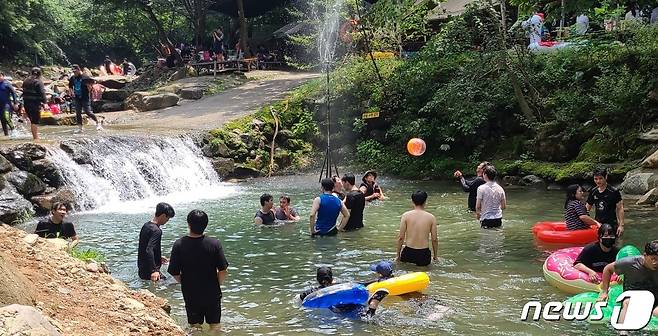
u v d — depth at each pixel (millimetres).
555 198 15023
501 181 17719
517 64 18719
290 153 21391
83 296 5836
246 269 9383
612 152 16219
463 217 12969
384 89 21078
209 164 18953
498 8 22406
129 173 16016
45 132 18969
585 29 20406
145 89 28828
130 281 8672
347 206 11945
